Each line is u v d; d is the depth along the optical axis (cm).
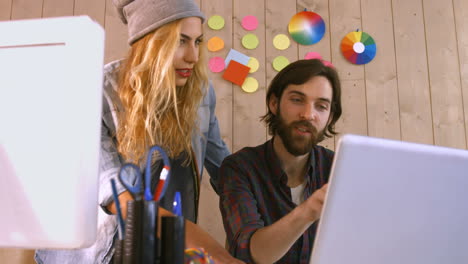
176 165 127
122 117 119
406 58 205
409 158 61
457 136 200
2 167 56
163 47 115
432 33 207
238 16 209
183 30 118
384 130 200
